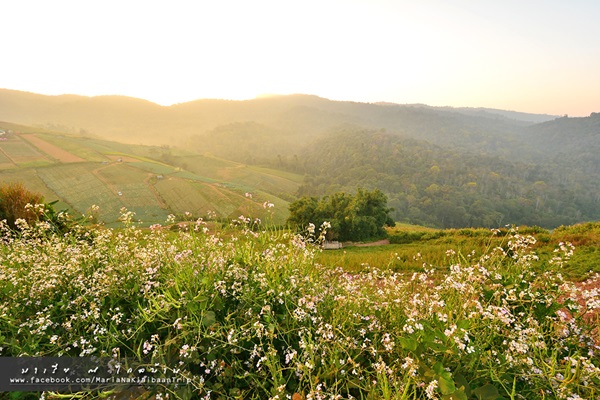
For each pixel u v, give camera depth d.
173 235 4.94
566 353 3.14
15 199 9.77
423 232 41.66
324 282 4.27
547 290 3.72
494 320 2.94
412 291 4.19
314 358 2.73
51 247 4.80
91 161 134.62
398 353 2.82
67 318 3.38
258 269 3.86
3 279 3.97
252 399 2.47
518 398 2.42
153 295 3.54
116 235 5.16
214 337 2.84
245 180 180.62
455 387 2.22
